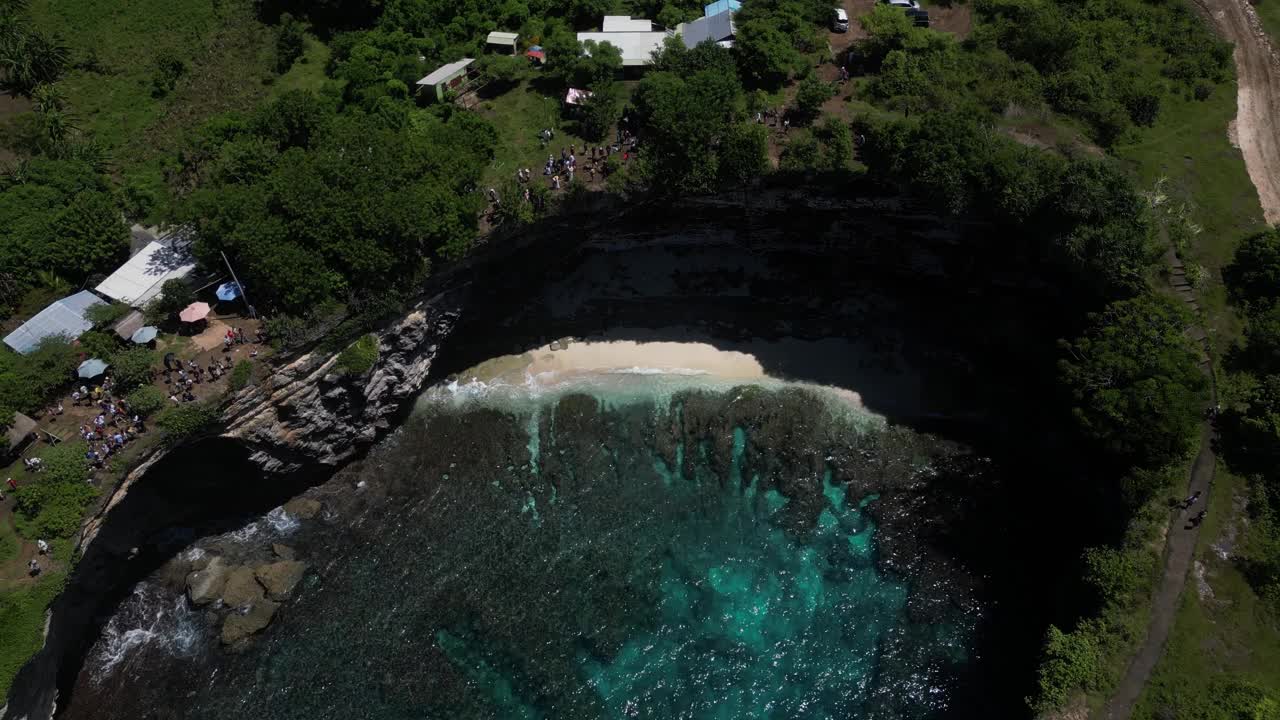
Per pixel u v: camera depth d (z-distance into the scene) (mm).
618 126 76438
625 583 63531
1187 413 56875
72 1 86125
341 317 63344
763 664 60031
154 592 62781
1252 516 57062
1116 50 83688
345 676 58906
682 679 59281
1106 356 59500
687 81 72875
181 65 82938
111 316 62031
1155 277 65438
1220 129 78500
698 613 62344
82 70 82312
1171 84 81688
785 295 77750
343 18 88188
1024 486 67000
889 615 62219
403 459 70562
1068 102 78438
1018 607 61062
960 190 66188
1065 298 68938
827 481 69500
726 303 77500
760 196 72812
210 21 87188
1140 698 51219
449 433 71688
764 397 72625
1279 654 52156
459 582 63562
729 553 65438
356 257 62375
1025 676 57000
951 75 78875
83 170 71875
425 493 68312
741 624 61938
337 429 67375
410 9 86125
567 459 69812
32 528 54406
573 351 75812
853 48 82312
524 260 74875
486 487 68625
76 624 58844
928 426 71125
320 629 61250
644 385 74000
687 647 60750
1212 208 71875
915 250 74812
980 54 82125
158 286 64625
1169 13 87312
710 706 58062
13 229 65438
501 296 76062
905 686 58500
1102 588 55062
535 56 83812
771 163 71500
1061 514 64812
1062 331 69000
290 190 62719
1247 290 66062
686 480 69125
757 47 77250
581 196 71000
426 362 72688
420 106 81125
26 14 84375
